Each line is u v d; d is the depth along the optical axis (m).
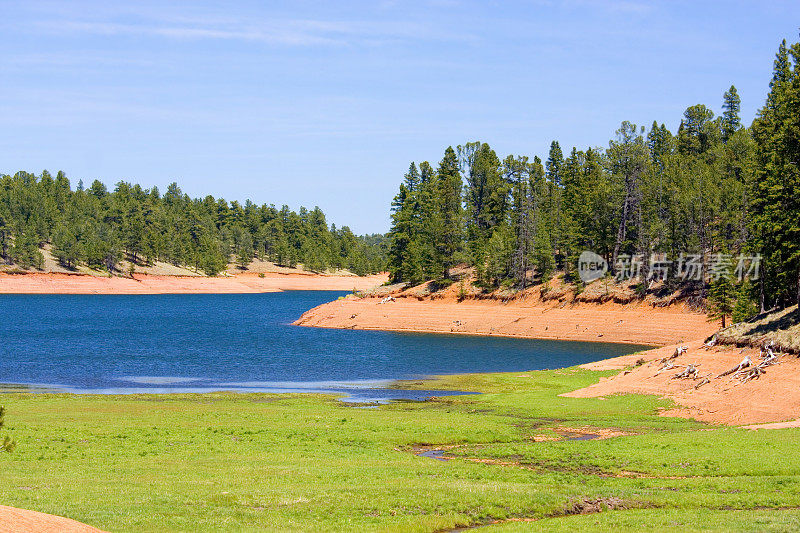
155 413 50.16
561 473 33.00
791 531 21.94
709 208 119.56
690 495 27.70
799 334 56.38
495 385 69.62
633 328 112.31
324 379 74.75
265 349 102.06
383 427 45.31
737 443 36.66
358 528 23.30
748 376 53.59
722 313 97.62
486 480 31.05
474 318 130.12
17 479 29.28
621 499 27.48
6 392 63.91
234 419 47.81
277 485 28.92
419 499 26.92
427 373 79.44
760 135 91.94
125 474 31.03
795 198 66.56
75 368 81.06
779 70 104.81
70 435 40.66
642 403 54.25
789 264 68.94
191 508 24.83
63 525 20.56
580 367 77.50
